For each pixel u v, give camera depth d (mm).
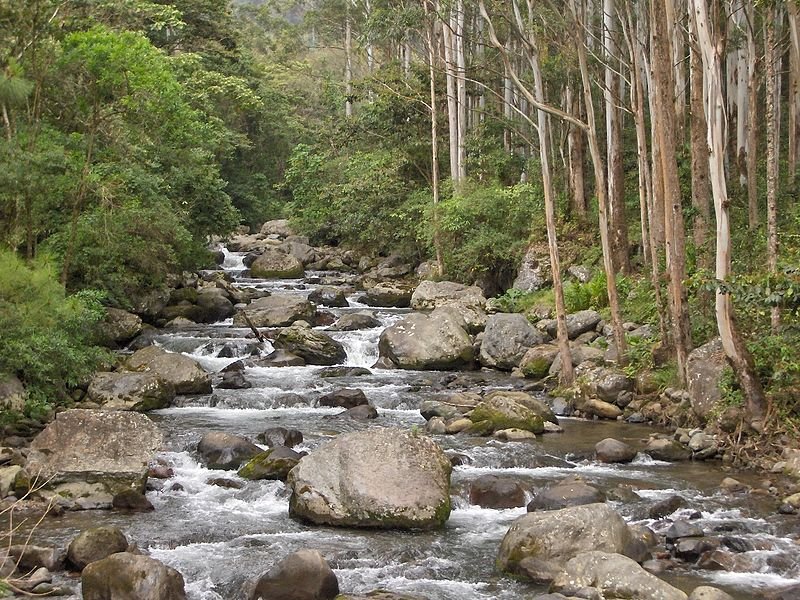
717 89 14453
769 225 18312
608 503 11867
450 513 11602
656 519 11328
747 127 29297
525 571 9430
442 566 9758
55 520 11195
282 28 74500
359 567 9727
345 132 41969
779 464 13703
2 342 15930
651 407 17734
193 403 18609
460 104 35594
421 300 30250
